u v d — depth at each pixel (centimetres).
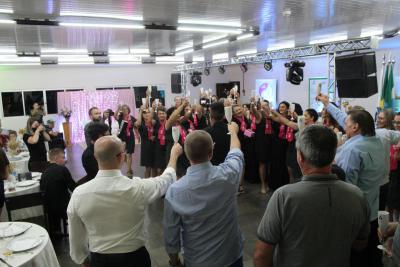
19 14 430
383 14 496
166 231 163
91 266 167
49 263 229
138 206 166
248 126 536
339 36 722
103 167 165
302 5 436
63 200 350
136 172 696
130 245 166
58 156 362
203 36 652
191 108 539
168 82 1310
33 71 1081
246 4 422
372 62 476
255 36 688
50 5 391
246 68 1241
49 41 641
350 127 206
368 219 129
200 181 156
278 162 496
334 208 117
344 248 120
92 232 163
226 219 162
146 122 542
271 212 121
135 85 1255
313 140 119
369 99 861
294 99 1112
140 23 511
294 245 118
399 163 319
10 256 208
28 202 323
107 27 515
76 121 1138
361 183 200
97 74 1184
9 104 1057
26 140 524
